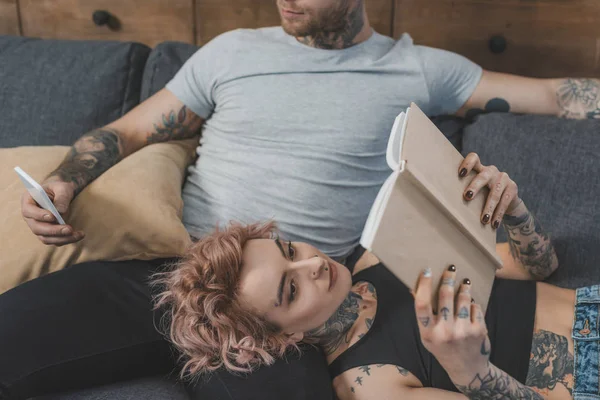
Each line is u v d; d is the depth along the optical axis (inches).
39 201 45.4
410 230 32.2
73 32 77.8
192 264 43.3
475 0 67.3
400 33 70.5
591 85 58.7
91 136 57.6
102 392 42.1
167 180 54.2
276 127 56.8
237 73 58.9
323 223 55.2
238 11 73.5
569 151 53.2
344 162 55.6
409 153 33.2
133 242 49.0
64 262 48.2
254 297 41.3
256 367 41.6
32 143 65.8
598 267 49.6
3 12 78.3
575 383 42.0
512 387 37.0
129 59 67.6
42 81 66.8
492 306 47.0
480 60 69.7
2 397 38.2
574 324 44.4
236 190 56.5
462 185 38.3
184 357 43.9
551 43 67.0
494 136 57.2
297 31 56.9
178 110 61.6
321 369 43.3
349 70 57.4
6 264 47.6
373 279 49.4
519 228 46.2
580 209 51.6
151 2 74.7
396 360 43.5
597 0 64.1
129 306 44.2
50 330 40.8
